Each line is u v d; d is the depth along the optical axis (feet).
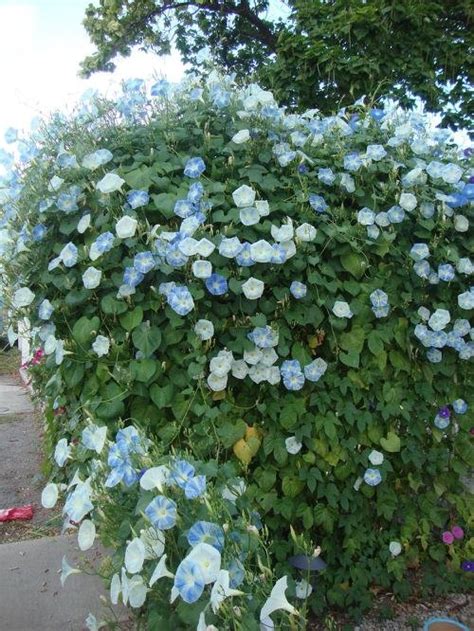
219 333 8.01
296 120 9.61
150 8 30.25
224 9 28.76
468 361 9.84
